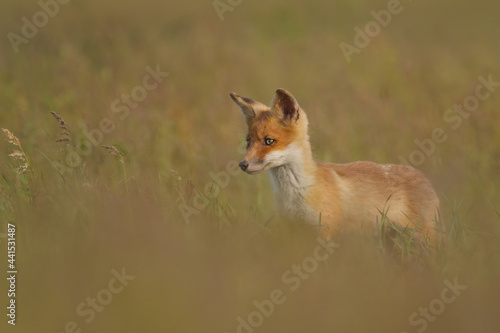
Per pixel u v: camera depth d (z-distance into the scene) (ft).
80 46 138.51
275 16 177.17
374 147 94.68
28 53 131.44
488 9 184.65
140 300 44.52
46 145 80.23
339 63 132.67
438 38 160.45
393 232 63.26
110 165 76.28
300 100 114.62
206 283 47.11
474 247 57.57
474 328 44.96
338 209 62.54
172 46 145.79
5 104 100.07
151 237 53.11
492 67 130.72
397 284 49.98
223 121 101.91
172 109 103.65
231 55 139.85
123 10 167.63
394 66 132.26
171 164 81.61
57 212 58.29
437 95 115.34
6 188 66.03
